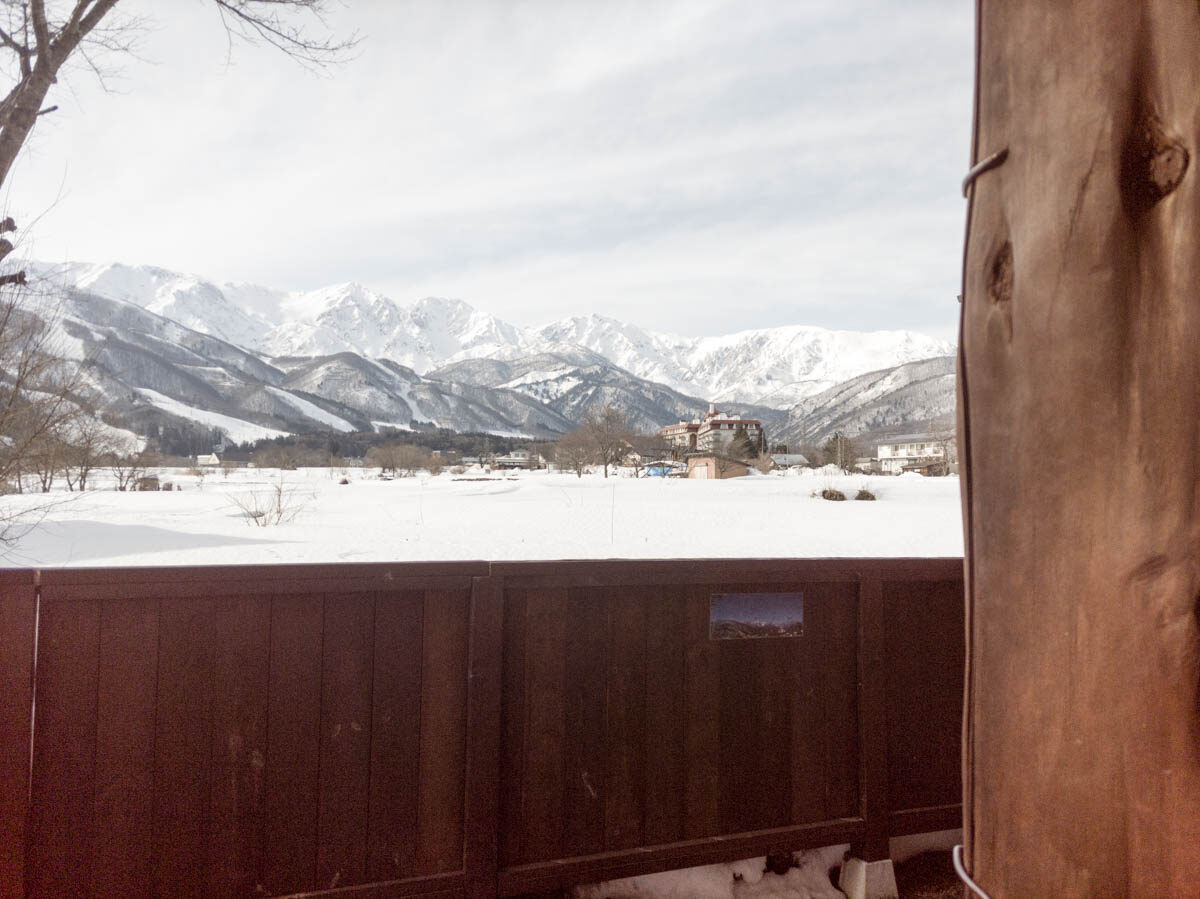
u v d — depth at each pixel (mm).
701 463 87438
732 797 3115
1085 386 936
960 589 3555
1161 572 886
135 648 2500
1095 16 943
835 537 22766
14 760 2352
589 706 2943
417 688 2766
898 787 3363
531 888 2803
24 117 5332
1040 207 991
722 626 3141
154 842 2488
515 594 2865
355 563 2684
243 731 2588
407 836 2730
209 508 34500
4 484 8125
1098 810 929
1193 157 877
